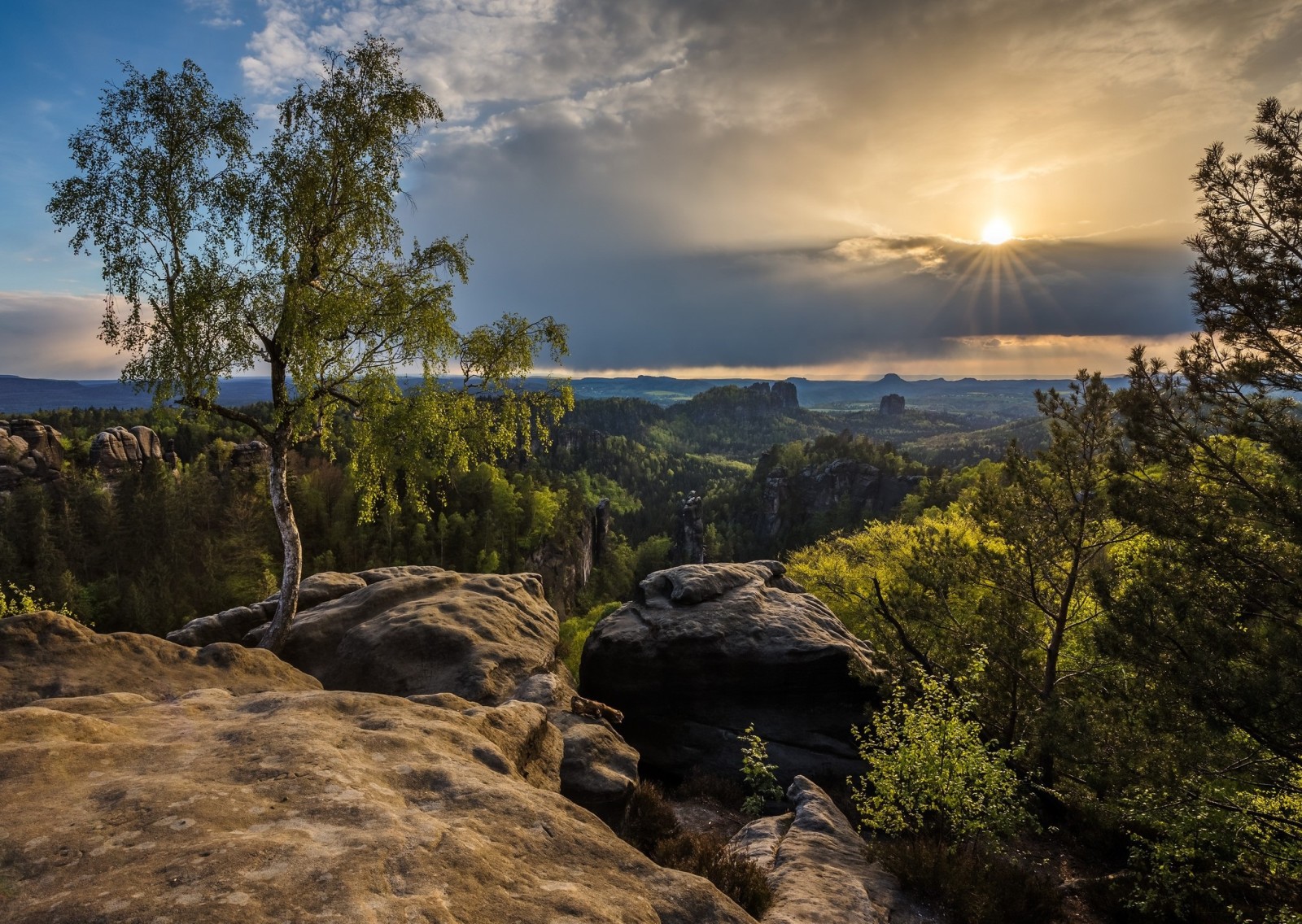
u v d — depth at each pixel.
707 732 19.23
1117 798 12.91
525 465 160.25
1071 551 16.70
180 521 82.31
